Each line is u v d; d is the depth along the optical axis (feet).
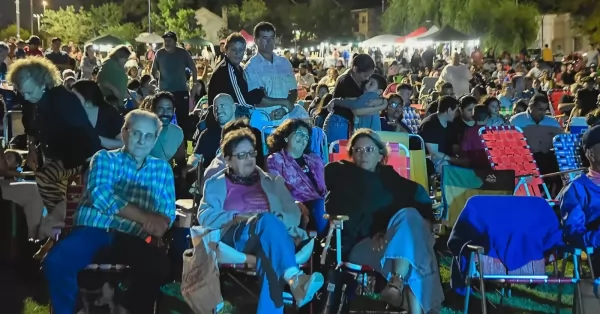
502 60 106.22
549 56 112.68
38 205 21.39
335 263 17.74
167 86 41.75
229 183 17.81
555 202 20.99
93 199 16.39
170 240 21.12
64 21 184.55
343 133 27.50
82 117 20.79
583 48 152.25
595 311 16.44
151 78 48.88
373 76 27.71
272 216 16.34
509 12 128.16
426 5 134.00
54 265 16.02
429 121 29.35
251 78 25.45
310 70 88.79
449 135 29.32
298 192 20.26
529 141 30.37
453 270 17.81
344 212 18.24
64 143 20.61
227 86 25.03
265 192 17.81
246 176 17.92
